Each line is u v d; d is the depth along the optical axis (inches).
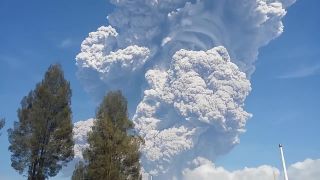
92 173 1475.1
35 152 1504.7
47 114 1550.2
